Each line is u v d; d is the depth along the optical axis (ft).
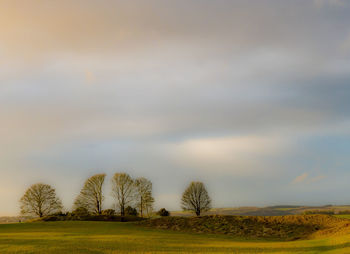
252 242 166.71
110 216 314.35
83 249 120.47
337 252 108.37
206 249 126.82
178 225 256.52
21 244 134.00
